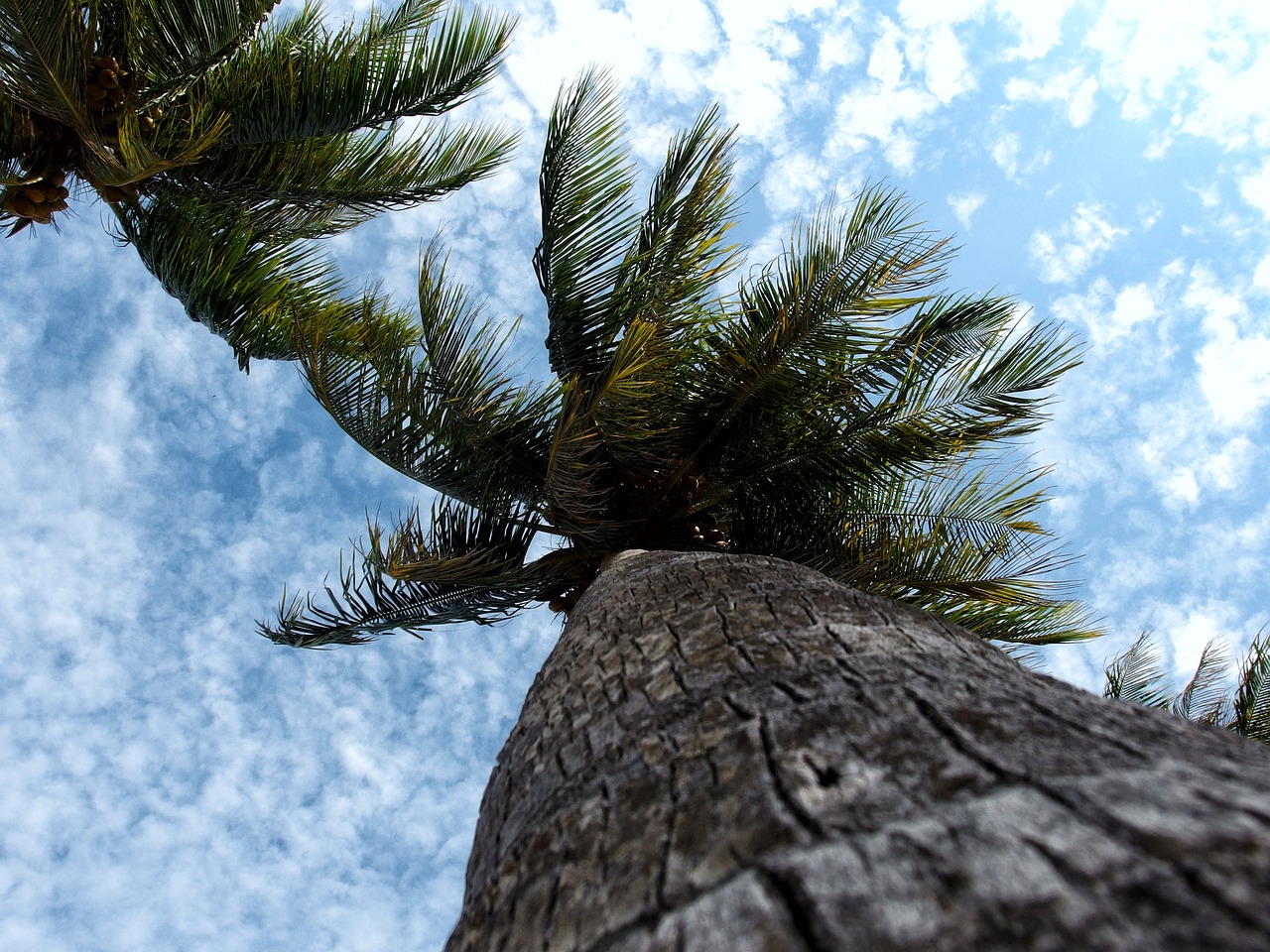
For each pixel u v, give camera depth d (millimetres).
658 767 1504
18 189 6512
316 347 5512
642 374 5531
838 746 1295
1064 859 859
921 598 6316
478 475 6078
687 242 6074
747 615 2230
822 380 5824
